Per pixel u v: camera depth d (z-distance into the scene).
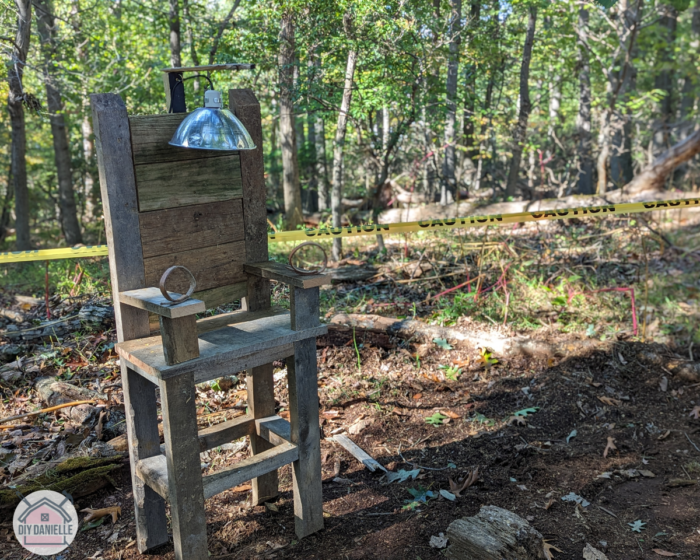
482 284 5.55
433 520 2.69
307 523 2.60
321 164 14.09
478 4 8.59
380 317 4.71
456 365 4.27
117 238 2.27
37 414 3.54
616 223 7.80
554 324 4.80
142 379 2.42
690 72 12.17
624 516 2.74
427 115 8.20
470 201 10.59
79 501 2.89
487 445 3.37
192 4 8.84
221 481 2.30
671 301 5.18
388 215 9.78
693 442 3.41
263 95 9.92
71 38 8.50
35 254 4.04
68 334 4.50
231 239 2.60
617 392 3.95
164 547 2.59
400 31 6.62
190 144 2.16
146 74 9.62
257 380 2.78
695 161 10.88
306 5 6.28
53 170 14.85
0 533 2.67
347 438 3.44
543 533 2.58
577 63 12.35
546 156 14.05
